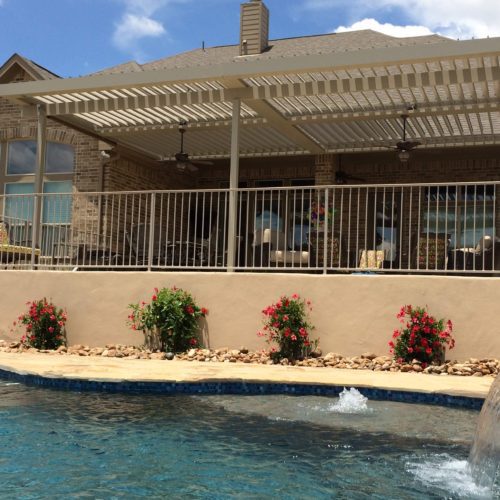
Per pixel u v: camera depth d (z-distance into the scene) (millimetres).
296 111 11203
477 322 8266
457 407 6227
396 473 4270
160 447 4738
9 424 5285
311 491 3898
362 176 14727
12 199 15062
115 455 4523
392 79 9109
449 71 8828
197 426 5352
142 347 9492
